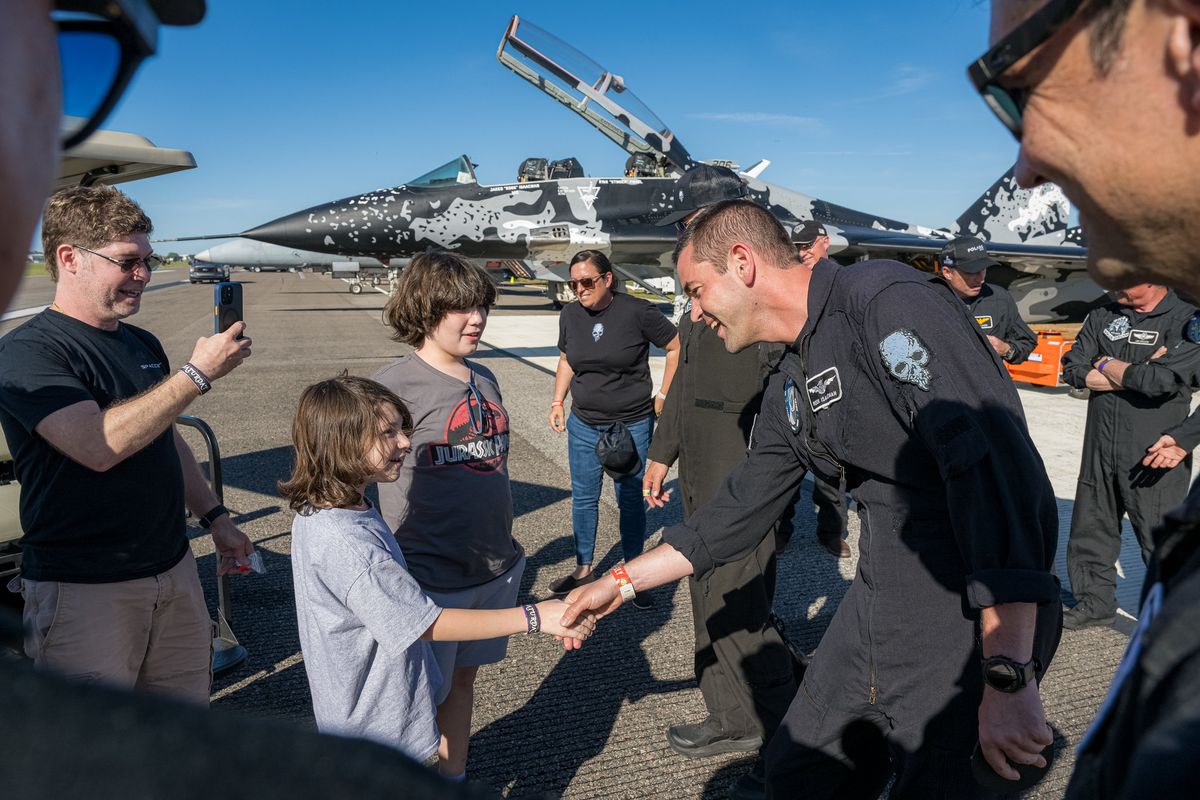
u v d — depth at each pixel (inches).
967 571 59.5
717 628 101.7
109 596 78.2
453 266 88.4
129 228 79.7
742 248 67.6
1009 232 529.7
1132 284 27.9
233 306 78.0
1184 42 20.7
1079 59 22.9
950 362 54.2
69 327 79.0
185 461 94.8
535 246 455.5
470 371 94.1
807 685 69.8
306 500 71.6
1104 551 141.6
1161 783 17.3
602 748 108.3
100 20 14.8
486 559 90.8
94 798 10.3
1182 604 19.5
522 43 442.9
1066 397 363.9
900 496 61.4
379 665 72.3
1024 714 52.1
